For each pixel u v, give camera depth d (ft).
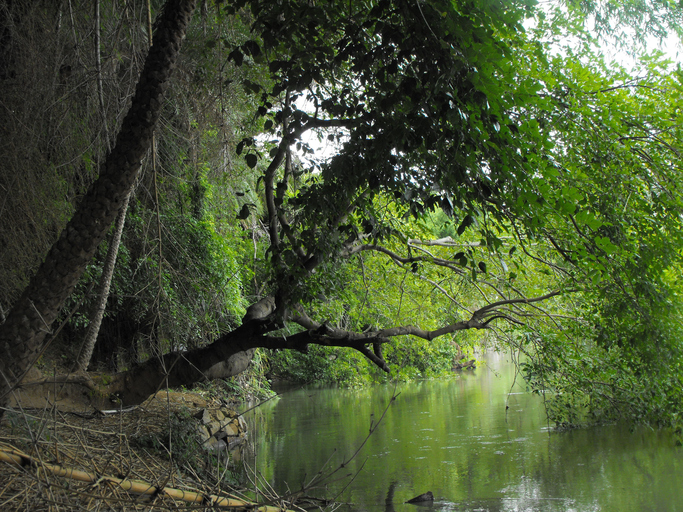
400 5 10.74
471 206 11.77
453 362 71.97
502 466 26.50
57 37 22.17
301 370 65.82
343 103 14.17
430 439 32.91
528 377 26.04
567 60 16.78
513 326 27.43
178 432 22.89
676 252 17.24
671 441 29.58
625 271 16.67
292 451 30.53
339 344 19.30
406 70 11.90
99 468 13.62
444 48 10.28
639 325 18.80
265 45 13.79
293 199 16.37
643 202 17.16
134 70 24.94
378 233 18.06
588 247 16.34
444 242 31.37
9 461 10.76
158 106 15.06
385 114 12.46
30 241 23.31
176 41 15.15
